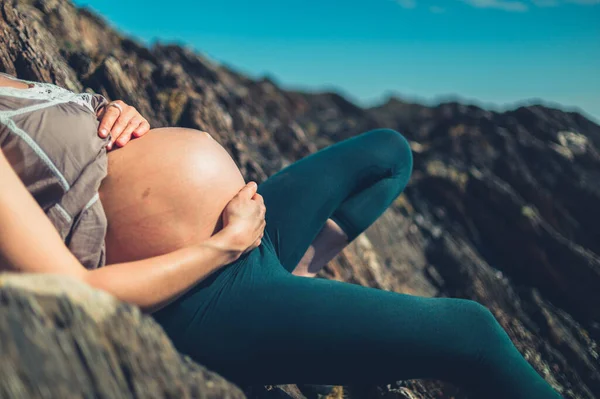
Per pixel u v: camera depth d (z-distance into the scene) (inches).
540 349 138.6
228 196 80.4
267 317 75.5
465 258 181.2
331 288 77.9
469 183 210.2
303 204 103.0
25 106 70.1
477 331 76.2
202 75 273.6
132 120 81.7
